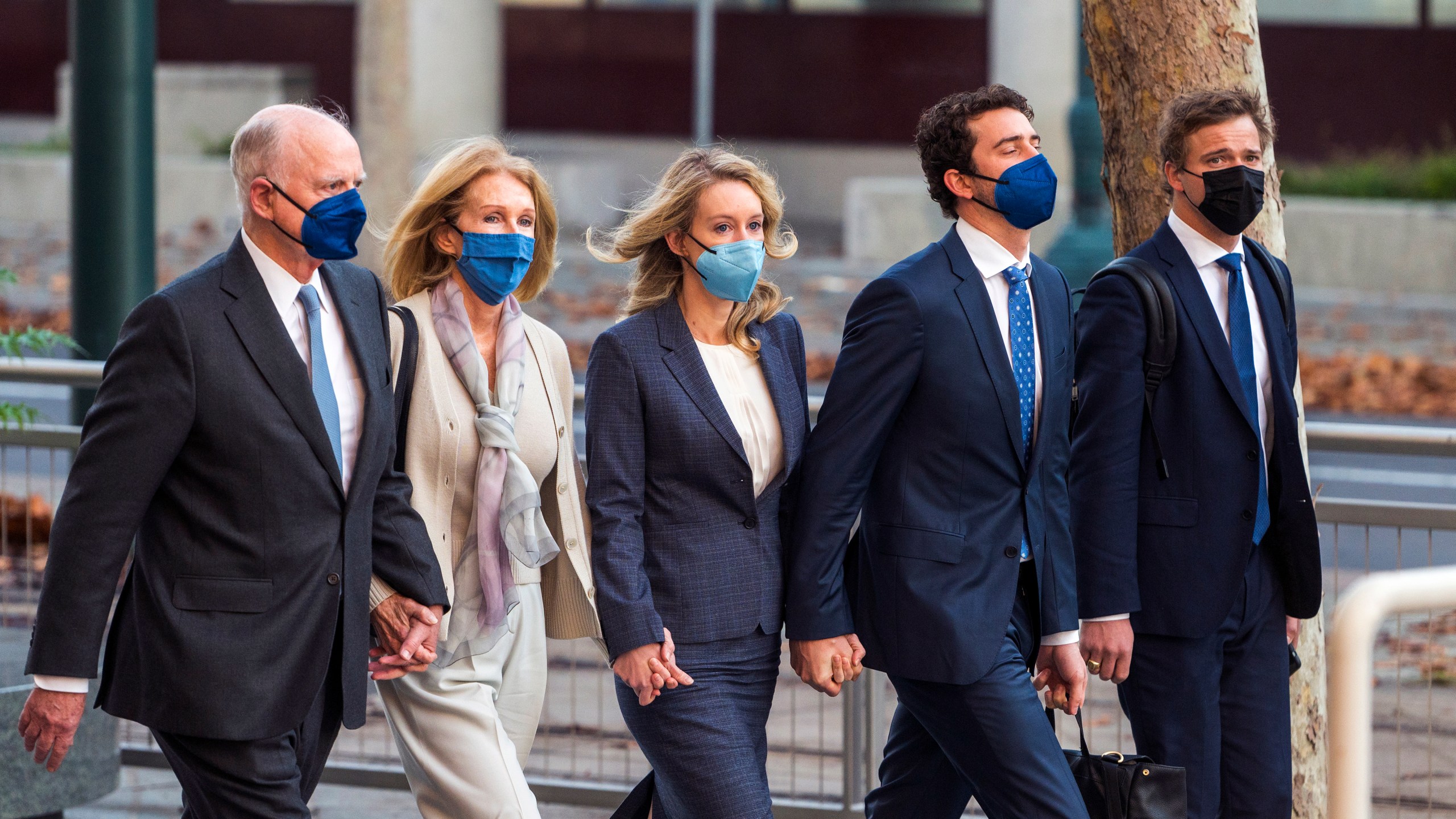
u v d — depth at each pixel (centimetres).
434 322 955
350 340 870
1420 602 564
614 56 6625
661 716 949
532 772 1369
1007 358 941
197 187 5531
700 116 5191
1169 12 1089
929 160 959
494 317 987
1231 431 963
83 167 2161
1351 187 4991
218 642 809
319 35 6800
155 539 824
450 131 5384
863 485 945
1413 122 5978
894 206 5116
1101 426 960
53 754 805
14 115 6856
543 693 995
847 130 6431
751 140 6519
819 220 6431
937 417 938
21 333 1459
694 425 955
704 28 5156
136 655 826
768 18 6475
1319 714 1134
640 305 996
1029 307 961
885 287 941
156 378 801
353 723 848
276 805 826
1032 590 969
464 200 950
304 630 823
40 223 5656
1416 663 1317
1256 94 1096
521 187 959
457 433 940
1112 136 1138
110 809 1330
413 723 940
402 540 889
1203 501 962
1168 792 931
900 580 940
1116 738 1436
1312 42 6038
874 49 6384
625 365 960
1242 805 989
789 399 990
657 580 959
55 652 787
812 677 948
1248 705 991
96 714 1252
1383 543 1330
